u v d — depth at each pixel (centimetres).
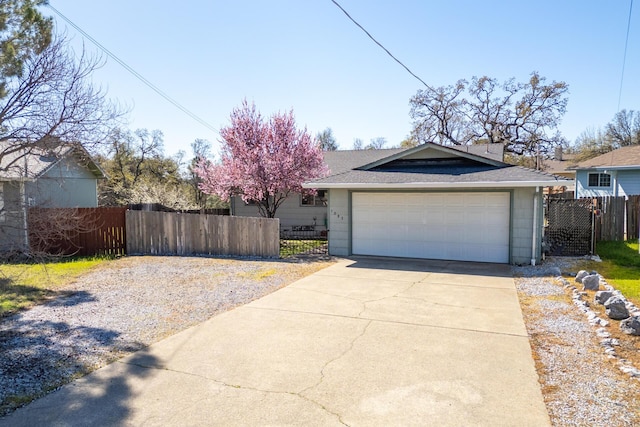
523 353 440
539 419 310
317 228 1792
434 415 317
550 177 945
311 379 382
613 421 303
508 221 1004
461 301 659
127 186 2569
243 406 333
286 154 1504
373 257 1132
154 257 1171
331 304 646
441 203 1070
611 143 3731
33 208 869
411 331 515
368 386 367
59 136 738
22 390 364
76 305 653
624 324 498
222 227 1180
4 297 700
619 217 1265
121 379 386
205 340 488
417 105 3272
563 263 997
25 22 696
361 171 1225
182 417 317
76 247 1204
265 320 566
